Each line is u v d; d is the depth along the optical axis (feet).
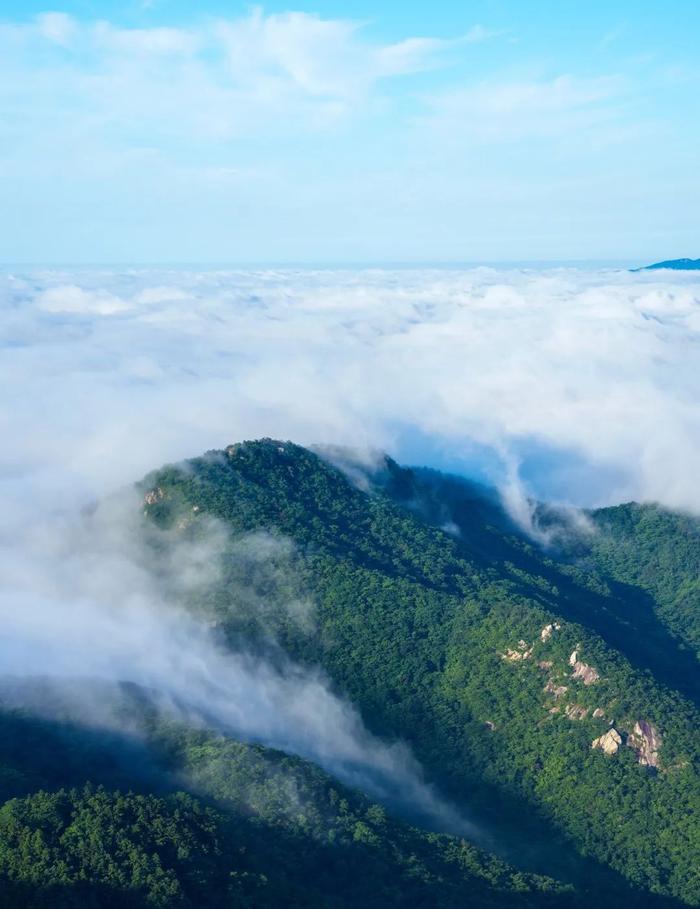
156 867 422.00
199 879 422.41
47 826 443.32
